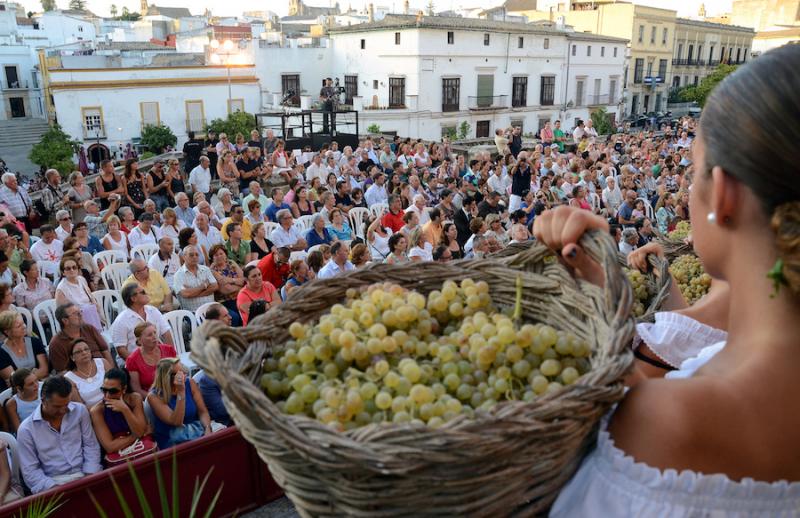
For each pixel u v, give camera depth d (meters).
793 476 0.65
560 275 1.02
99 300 6.41
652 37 45.22
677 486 0.65
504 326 0.96
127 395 3.98
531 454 0.70
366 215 10.41
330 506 0.74
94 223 8.04
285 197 9.73
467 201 9.83
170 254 6.94
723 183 0.66
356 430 0.71
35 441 3.72
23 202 9.32
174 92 27.66
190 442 3.25
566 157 16.09
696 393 0.67
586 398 0.70
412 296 1.09
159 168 10.48
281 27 44.88
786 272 0.61
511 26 33.78
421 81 30.61
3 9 42.84
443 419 0.84
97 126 26.33
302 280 6.32
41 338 5.80
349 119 29.17
